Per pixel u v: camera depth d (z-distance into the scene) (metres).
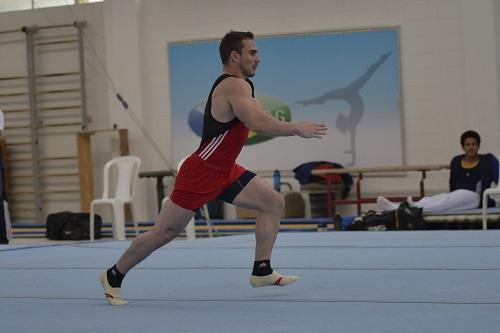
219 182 5.05
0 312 4.87
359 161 18.33
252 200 5.16
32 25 20.47
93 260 8.16
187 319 4.37
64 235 18.03
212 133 4.97
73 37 20.16
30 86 20.34
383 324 4.02
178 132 19.47
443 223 13.45
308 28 18.67
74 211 20.33
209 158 4.96
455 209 13.68
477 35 17.55
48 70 20.44
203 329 4.03
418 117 18.06
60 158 20.20
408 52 18.09
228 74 5.07
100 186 20.14
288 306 4.73
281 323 4.15
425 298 4.89
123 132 19.38
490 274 5.97
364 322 4.10
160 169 19.53
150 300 5.20
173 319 4.38
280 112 18.84
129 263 5.05
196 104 19.34
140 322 4.31
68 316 4.61
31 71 20.39
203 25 19.33
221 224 16.91
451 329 3.81
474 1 17.53
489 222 13.17
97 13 19.98
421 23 18.03
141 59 19.50
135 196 19.50
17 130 20.75
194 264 7.36
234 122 4.94
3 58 20.77
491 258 7.06
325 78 18.53
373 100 18.25
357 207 17.92
